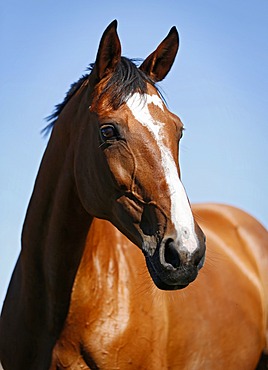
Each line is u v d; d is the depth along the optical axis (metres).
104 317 5.43
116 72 5.01
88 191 5.16
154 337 5.52
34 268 5.56
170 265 4.47
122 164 4.82
